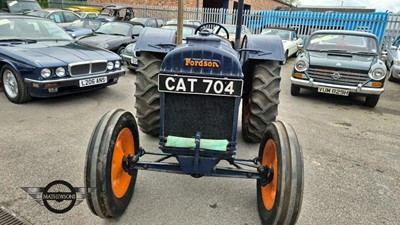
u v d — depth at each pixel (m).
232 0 22.80
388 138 4.38
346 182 3.07
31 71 4.45
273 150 2.23
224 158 2.27
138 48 3.32
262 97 3.37
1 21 5.41
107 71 5.23
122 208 2.33
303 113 5.39
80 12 15.85
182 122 2.26
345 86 5.75
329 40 6.79
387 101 6.64
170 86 2.14
